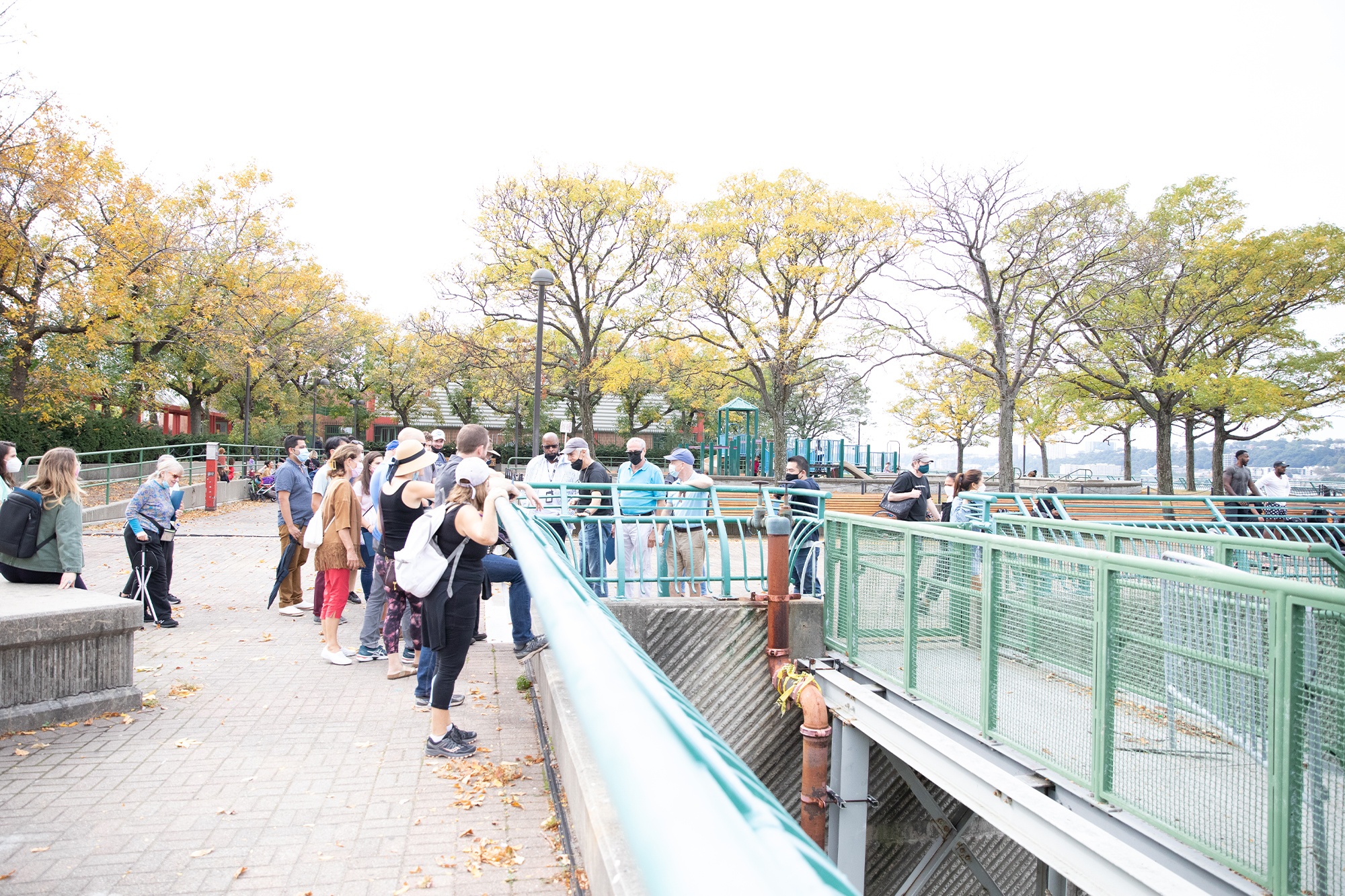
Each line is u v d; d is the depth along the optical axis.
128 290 23.58
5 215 20.44
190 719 5.48
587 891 3.35
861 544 6.96
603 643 1.03
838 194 26.80
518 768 4.76
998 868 8.30
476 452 5.42
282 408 42.72
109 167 22.70
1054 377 28.64
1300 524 11.07
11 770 4.54
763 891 0.39
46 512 6.16
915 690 6.07
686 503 8.24
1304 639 3.22
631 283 31.73
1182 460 63.34
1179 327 27.08
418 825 3.99
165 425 47.41
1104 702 4.19
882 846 8.07
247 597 10.09
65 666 5.38
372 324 47.31
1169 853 3.82
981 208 22.67
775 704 7.44
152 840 3.77
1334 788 3.09
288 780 4.51
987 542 5.20
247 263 30.11
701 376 30.11
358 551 7.11
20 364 23.48
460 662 4.95
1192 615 3.74
